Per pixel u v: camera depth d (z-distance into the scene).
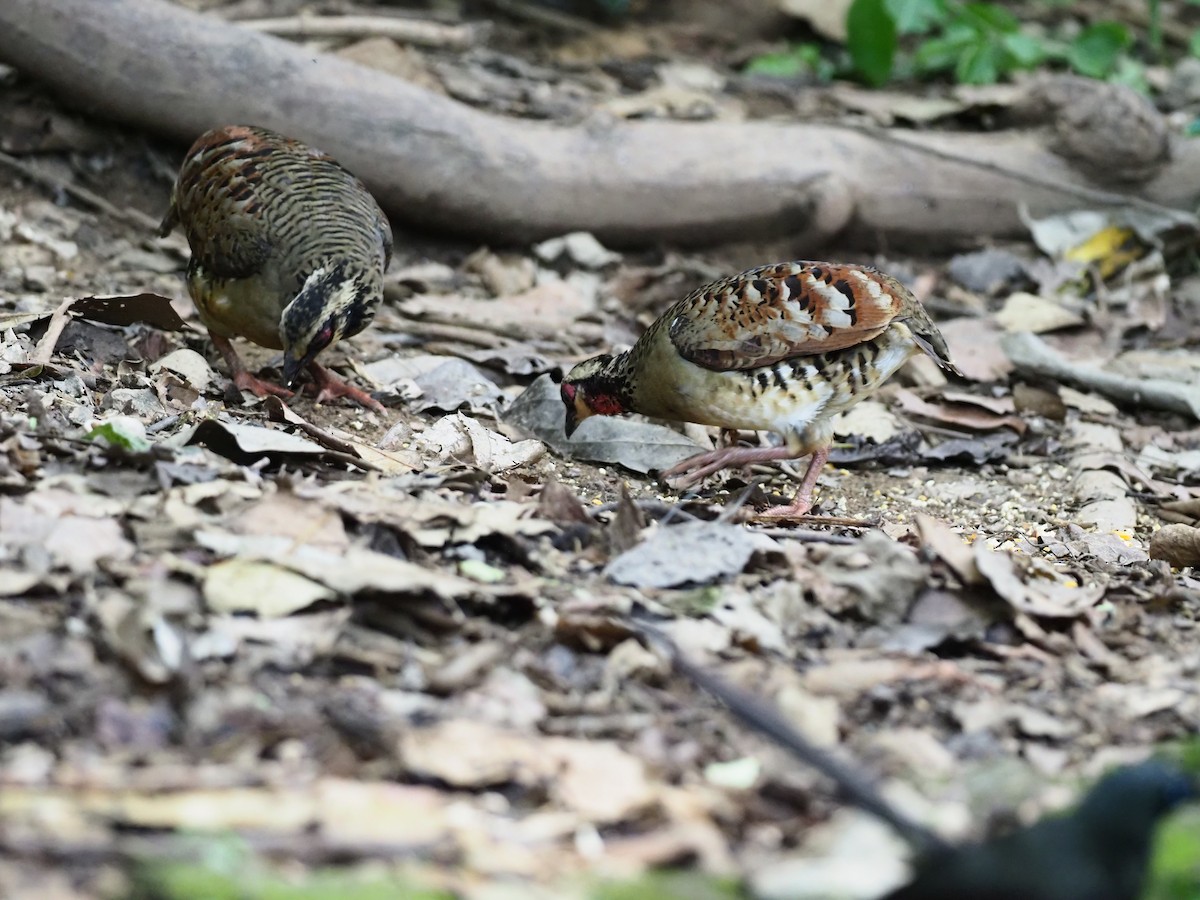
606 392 11.55
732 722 7.44
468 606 8.12
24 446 8.98
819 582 8.77
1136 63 19.64
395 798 6.44
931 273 16.14
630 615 8.23
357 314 11.30
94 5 14.04
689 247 15.88
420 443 11.06
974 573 8.69
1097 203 16.34
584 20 19.67
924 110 17.30
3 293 12.57
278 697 7.08
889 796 6.88
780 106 17.66
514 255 15.34
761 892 6.11
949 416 13.10
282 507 8.51
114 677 7.02
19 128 14.52
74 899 5.52
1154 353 14.55
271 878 5.75
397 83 14.85
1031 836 5.39
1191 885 6.43
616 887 5.97
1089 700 8.04
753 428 11.14
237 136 12.17
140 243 14.17
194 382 11.45
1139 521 11.59
